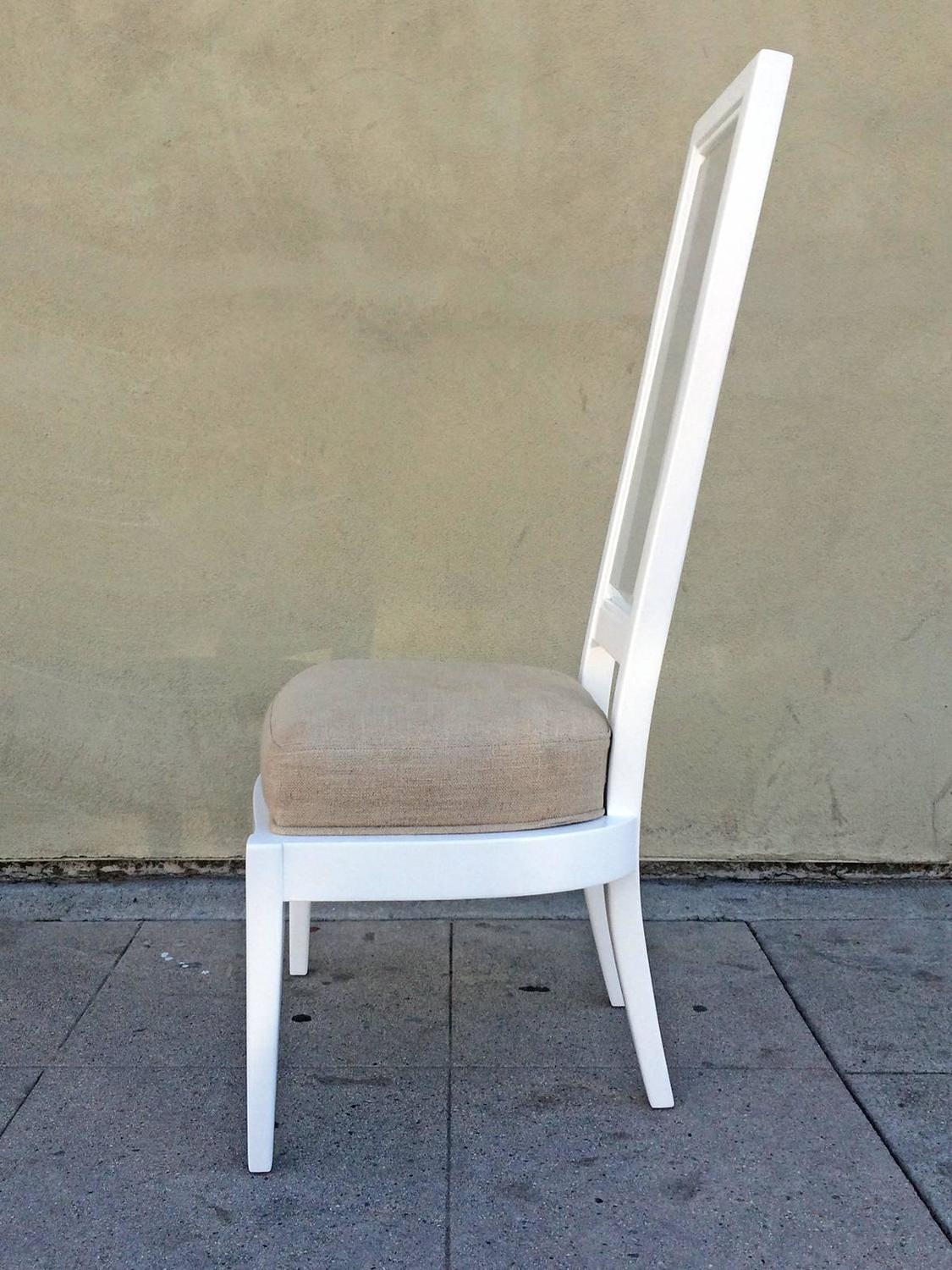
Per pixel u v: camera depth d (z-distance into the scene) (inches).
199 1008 69.6
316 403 82.1
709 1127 57.3
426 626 85.2
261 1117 52.7
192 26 77.9
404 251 80.5
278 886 51.1
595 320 81.5
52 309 80.5
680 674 86.0
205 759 86.1
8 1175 53.0
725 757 87.0
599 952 69.7
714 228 50.4
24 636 84.3
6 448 81.9
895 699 86.6
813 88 79.4
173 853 87.3
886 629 85.8
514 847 51.7
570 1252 47.9
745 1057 64.3
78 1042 65.4
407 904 84.4
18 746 85.5
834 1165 54.2
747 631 85.7
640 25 78.5
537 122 79.4
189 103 78.7
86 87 78.3
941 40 79.1
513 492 83.5
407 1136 56.3
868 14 78.7
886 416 83.3
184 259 80.3
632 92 79.2
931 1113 58.7
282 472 82.9
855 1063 63.6
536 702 54.7
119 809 86.5
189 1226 49.5
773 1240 48.8
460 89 78.9
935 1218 50.4
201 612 84.5
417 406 82.3
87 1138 56.0
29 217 79.4
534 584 84.7
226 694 85.5
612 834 53.9
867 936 80.4
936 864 88.4
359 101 78.9
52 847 86.8
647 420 63.6
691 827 88.0
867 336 82.4
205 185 79.5
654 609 53.4
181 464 82.6
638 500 61.5
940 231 81.3
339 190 79.8
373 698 54.6
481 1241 48.5
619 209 80.3
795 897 86.0
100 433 82.0
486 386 82.1
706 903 85.1
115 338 81.0
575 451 83.0
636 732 54.6
